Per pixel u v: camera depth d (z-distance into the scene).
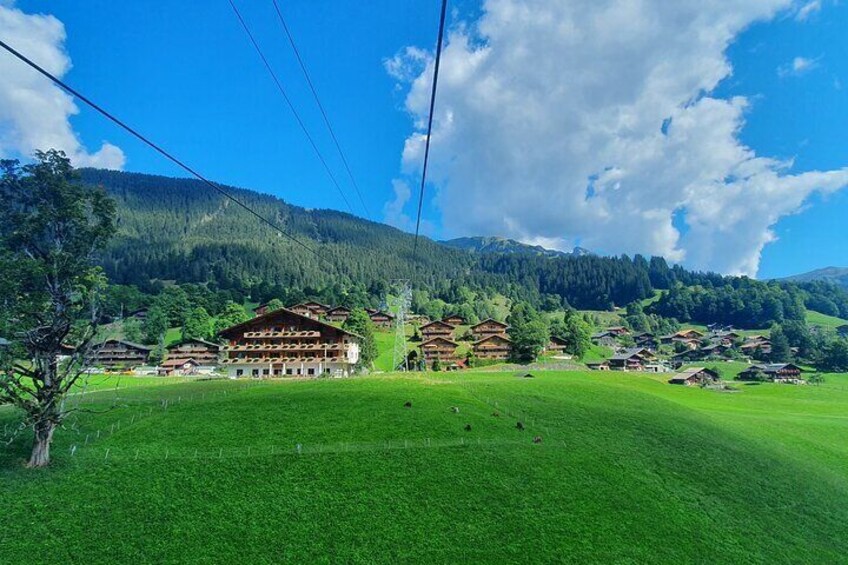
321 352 130.88
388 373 127.50
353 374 127.75
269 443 58.22
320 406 72.56
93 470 49.16
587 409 81.94
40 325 47.06
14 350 45.84
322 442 59.06
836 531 51.84
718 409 105.31
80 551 37.88
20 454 50.72
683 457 64.81
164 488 47.00
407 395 80.81
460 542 42.72
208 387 88.81
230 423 64.44
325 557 39.69
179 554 38.59
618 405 87.88
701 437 72.81
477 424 68.19
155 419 65.25
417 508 46.94
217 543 40.22
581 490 52.62
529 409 79.75
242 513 44.28
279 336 130.88
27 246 46.09
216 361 170.62
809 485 61.75
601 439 68.00
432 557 40.62
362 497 48.00
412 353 192.38
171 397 78.38
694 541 46.31
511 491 51.00
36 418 47.19
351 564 39.16
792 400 127.44
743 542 47.34
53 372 48.66
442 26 12.27
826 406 119.75
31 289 46.19
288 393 81.00
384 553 40.69
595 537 44.91
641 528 47.16
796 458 71.44
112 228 49.75
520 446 61.97
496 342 194.25
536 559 41.31
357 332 179.88
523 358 184.88
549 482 53.44
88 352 50.72
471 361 179.38
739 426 84.88
